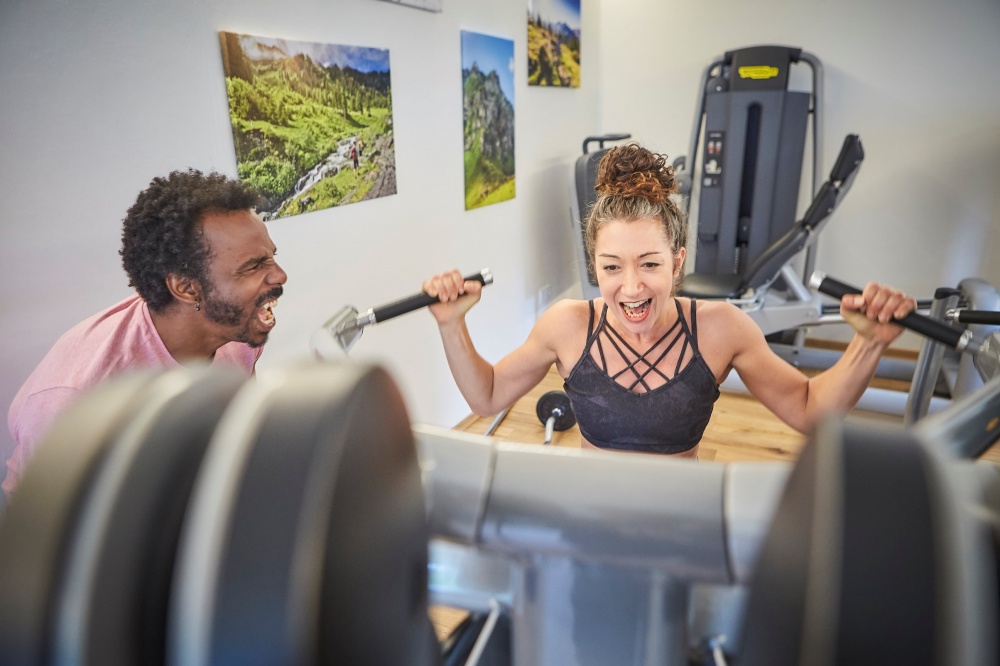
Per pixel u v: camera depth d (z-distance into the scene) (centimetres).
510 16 304
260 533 30
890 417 290
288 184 189
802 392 116
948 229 365
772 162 348
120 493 31
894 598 27
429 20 244
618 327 119
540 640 54
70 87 133
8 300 128
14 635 29
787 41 374
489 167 299
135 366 111
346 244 217
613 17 411
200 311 117
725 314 118
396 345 252
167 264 110
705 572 48
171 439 34
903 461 30
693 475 49
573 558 50
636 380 118
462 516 52
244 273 115
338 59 201
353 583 33
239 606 30
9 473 109
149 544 32
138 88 146
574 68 382
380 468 36
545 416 272
